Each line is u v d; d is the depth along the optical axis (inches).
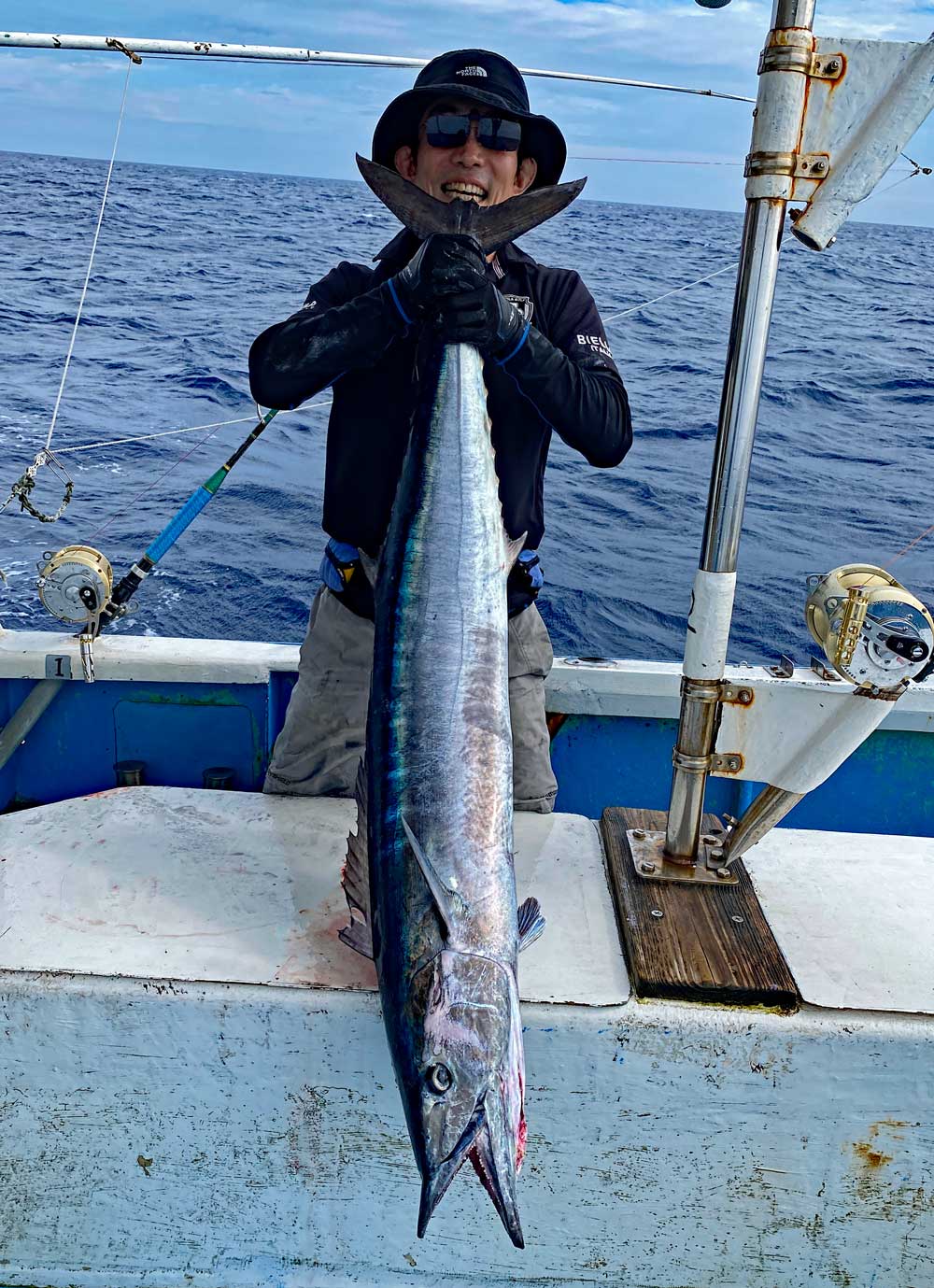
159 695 113.5
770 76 61.7
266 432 423.2
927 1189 65.5
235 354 567.5
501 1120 55.9
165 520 307.7
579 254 1219.9
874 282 1289.4
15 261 904.9
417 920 61.0
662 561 300.2
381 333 73.5
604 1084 64.9
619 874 78.4
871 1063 63.5
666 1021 63.8
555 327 87.0
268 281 867.4
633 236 1689.2
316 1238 68.6
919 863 83.2
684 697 75.1
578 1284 68.3
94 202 1686.8
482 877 62.8
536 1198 67.0
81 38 97.2
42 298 717.9
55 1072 66.7
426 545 72.7
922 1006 65.3
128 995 65.0
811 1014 64.2
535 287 87.4
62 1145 68.2
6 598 235.3
